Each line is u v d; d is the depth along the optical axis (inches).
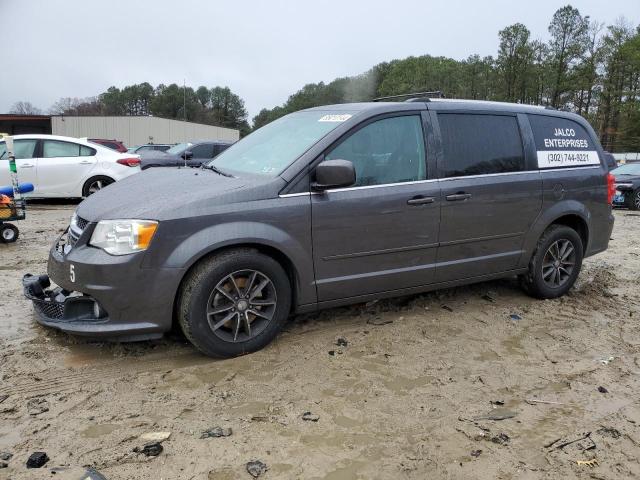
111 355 144.5
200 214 135.0
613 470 103.7
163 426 112.3
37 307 149.3
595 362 152.2
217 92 5324.8
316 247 149.6
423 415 120.4
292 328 167.0
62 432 109.1
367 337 162.4
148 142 1907.0
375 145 159.5
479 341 163.3
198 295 135.7
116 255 131.2
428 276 172.1
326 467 101.4
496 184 179.3
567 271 207.2
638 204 577.9
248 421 115.3
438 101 175.5
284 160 153.6
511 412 123.3
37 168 429.7
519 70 2290.8
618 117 2167.8
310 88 4419.3
